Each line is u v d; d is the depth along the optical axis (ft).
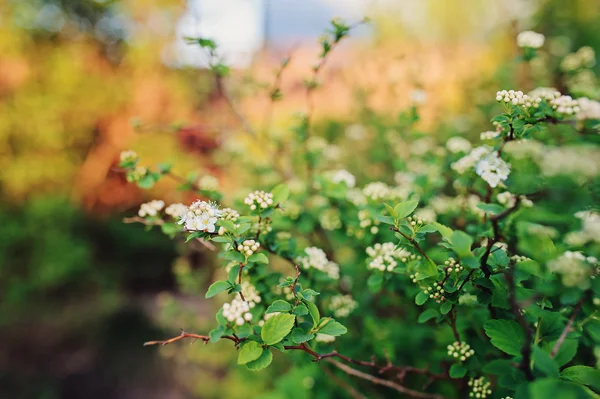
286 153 11.27
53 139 22.18
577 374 4.40
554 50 14.35
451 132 12.26
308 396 8.98
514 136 5.66
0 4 21.20
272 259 10.19
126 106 23.03
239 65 10.89
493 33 17.17
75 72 22.50
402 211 5.05
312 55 15.93
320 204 8.23
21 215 21.84
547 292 4.56
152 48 22.47
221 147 14.07
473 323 6.59
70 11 23.59
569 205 6.62
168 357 18.58
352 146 14.98
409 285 6.62
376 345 7.69
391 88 14.01
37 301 21.67
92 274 22.90
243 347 4.38
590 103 5.89
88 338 20.67
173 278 25.55
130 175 7.18
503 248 5.67
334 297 7.57
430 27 18.24
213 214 5.05
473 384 6.08
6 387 18.26
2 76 21.24
